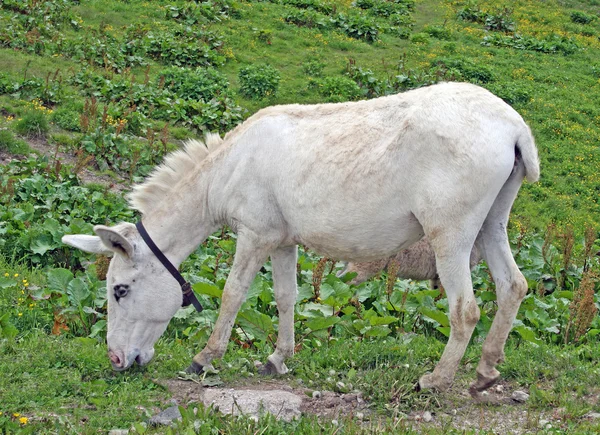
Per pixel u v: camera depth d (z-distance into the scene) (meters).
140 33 22.56
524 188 17.73
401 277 10.02
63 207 11.27
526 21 31.64
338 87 21.17
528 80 24.80
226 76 21.11
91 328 7.67
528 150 5.84
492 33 29.53
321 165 6.10
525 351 7.31
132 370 6.62
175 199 6.60
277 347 6.83
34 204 11.32
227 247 9.95
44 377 6.30
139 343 6.49
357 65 24.19
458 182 5.70
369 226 6.05
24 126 14.70
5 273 8.88
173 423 5.60
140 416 5.78
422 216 5.86
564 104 22.94
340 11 29.59
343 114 6.25
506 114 5.82
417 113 5.84
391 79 22.41
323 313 7.98
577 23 32.66
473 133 5.71
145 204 6.69
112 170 13.98
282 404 5.95
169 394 6.21
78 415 5.77
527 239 12.77
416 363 6.87
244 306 8.09
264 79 20.38
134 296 6.41
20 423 5.52
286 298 6.74
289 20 27.66
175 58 21.84
